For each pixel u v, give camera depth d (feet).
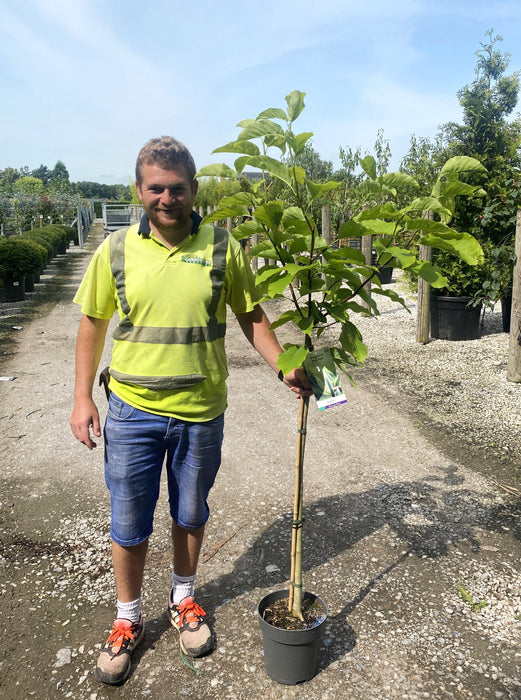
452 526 10.63
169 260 6.53
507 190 22.08
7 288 37.65
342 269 6.00
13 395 18.53
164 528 10.69
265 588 8.87
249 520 10.91
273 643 6.80
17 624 8.16
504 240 21.68
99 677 7.06
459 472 12.89
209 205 60.18
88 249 86.12
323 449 14.26
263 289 6.43
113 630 7.50
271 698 6.82
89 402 6.91
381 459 13.65
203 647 7.44
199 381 6.74
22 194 92.84
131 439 6.74
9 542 10.24
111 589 8.96
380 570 9.32
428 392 18.51
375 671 7.22
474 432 15.16
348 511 11.19
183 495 7.14
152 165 6.12
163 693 6.94
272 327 6.76
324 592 8.78
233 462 13.50
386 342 25.13
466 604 8.48
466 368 20.68
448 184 5.63
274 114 5.91
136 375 6.63
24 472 13.06
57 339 27.07
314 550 9.89
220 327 6.99
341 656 7.48
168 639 7.82
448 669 7.26
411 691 6.91
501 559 9.58
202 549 9.99
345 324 6.33
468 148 24.08
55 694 6.95
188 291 6.53
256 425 15.94
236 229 6.35
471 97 23.99
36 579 9.18
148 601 8.62
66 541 10.28
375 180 6.14
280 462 13.51
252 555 9.77
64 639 7.88
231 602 8.55
